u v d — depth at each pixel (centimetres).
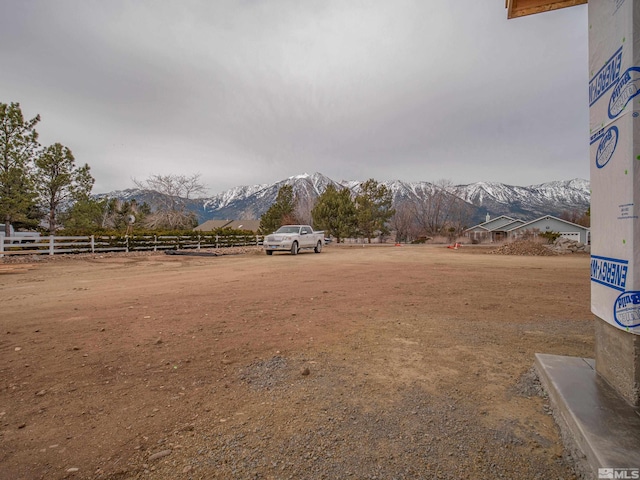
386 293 716
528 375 309
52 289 766
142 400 266
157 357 353
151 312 541
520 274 1054
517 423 234
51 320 490
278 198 4697
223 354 363
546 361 300
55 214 2430
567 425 214
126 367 327
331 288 778
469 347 385
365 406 257
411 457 199
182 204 3828
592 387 244
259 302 623
